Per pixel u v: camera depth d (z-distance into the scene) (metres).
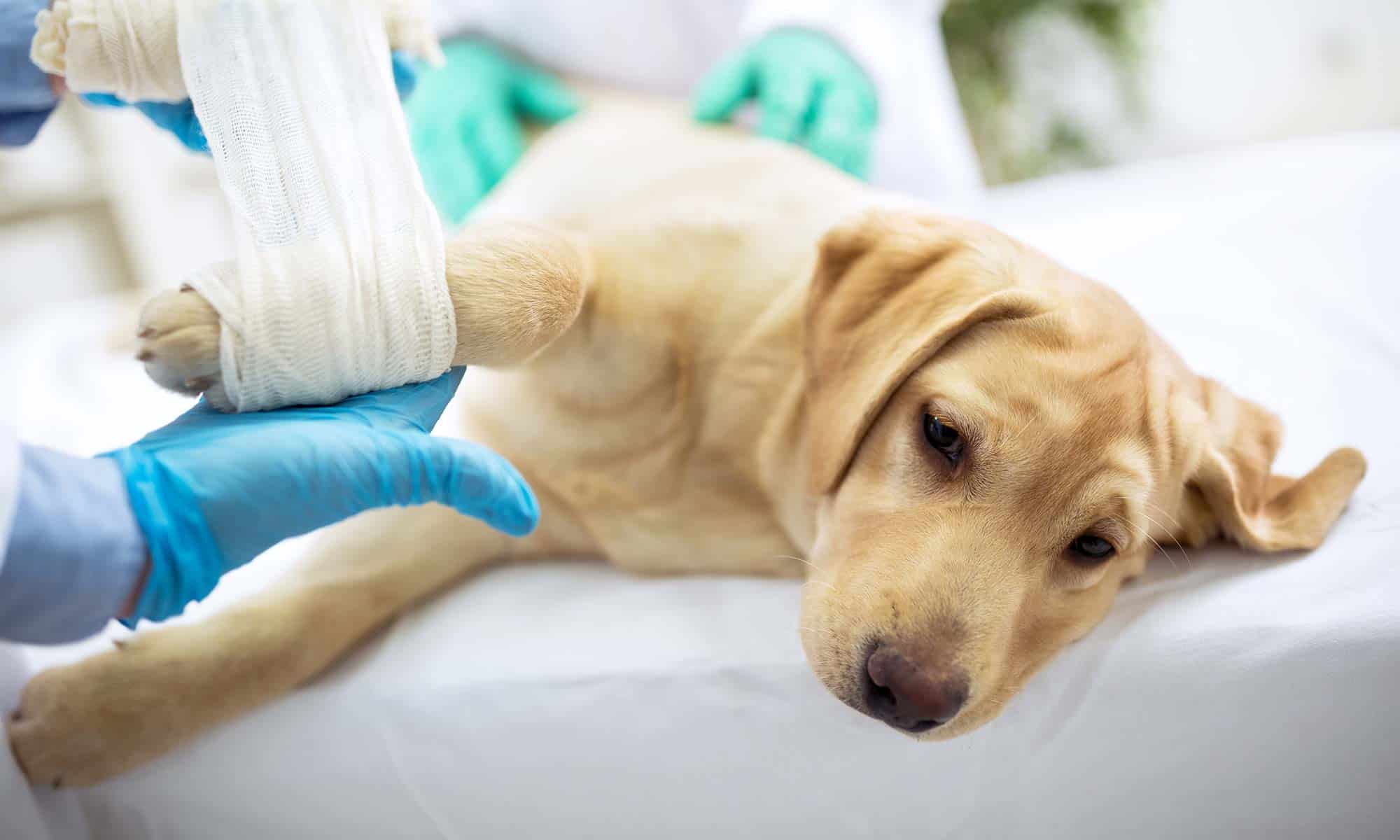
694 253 1.50
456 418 1.59
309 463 0.90
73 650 1.32
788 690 1.24
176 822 1.24
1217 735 1.25
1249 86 3.37
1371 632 1.21
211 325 0.89
